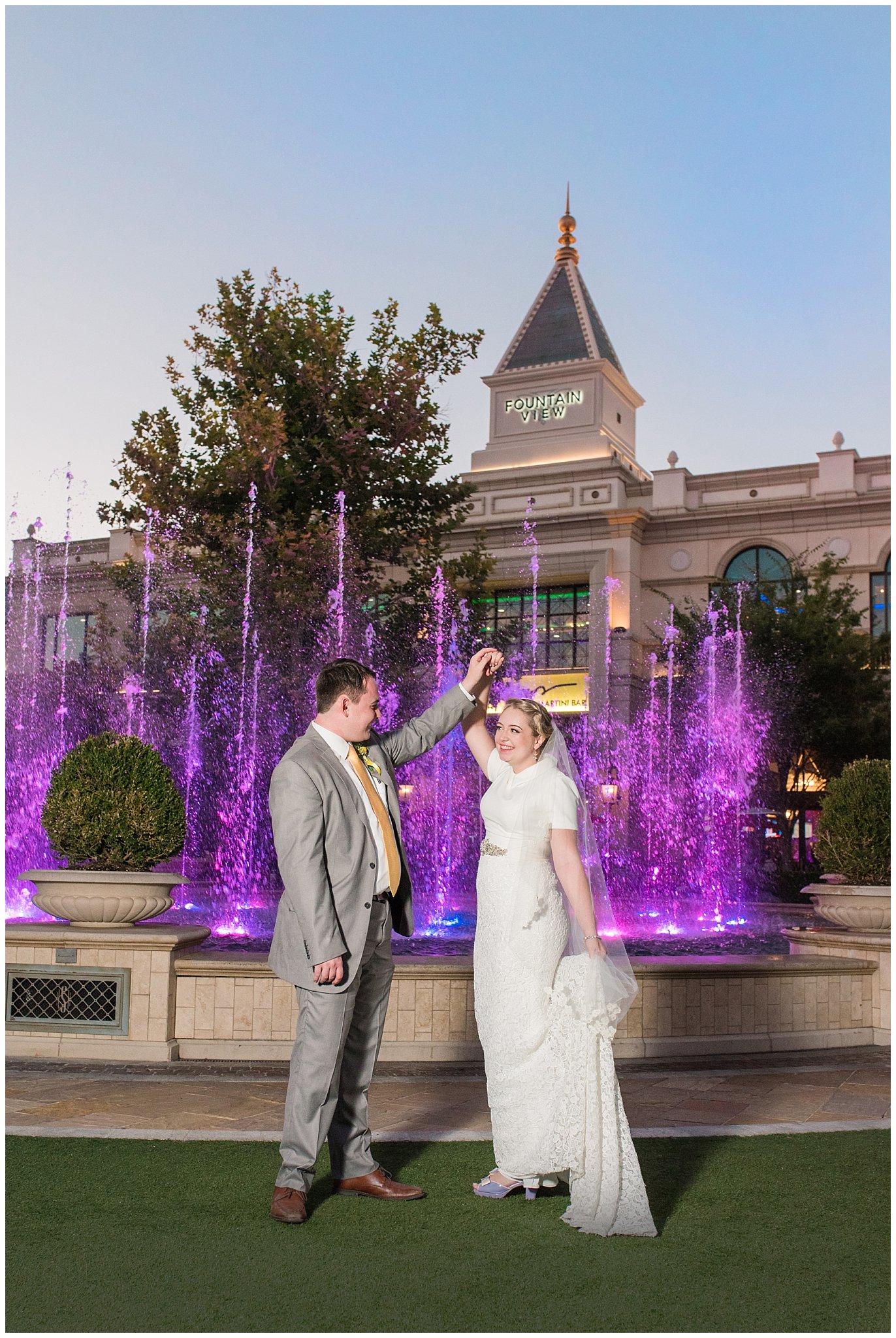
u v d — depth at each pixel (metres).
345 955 3.64
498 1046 3.76
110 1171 3.96
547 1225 3.51
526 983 3.72
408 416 16.67
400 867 3.95
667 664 26.03
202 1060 6.07
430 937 10.66
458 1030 6.27
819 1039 6.79
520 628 23.83
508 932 3.79
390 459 16.97
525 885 3.79
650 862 24.62
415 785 22.66
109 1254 3.17
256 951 8.20
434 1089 5.54
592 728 27.84
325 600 16.70
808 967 6.80
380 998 3.91
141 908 6.17
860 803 7.37
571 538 29.27
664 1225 3.51
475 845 22.47
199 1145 4.34
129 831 6.13
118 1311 2.78
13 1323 2.70
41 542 32.22
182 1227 3.40
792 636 22.42
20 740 25.06
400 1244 3.30
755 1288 2.99
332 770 3.78
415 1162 4.22
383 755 4.09
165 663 20.72
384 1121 4.87
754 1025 6.70
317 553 15.98
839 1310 2.85
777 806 23.03
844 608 23.14
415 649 18.59
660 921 14.16
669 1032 6.54
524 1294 2.93
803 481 28.11
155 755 6.42
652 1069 6.14
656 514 28.89
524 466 30.97
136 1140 4.39
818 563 25.92
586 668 29.17
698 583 28.44
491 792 3.97
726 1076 5.96
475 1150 4.40
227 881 18.28
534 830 3.81
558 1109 3.59
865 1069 6.20
